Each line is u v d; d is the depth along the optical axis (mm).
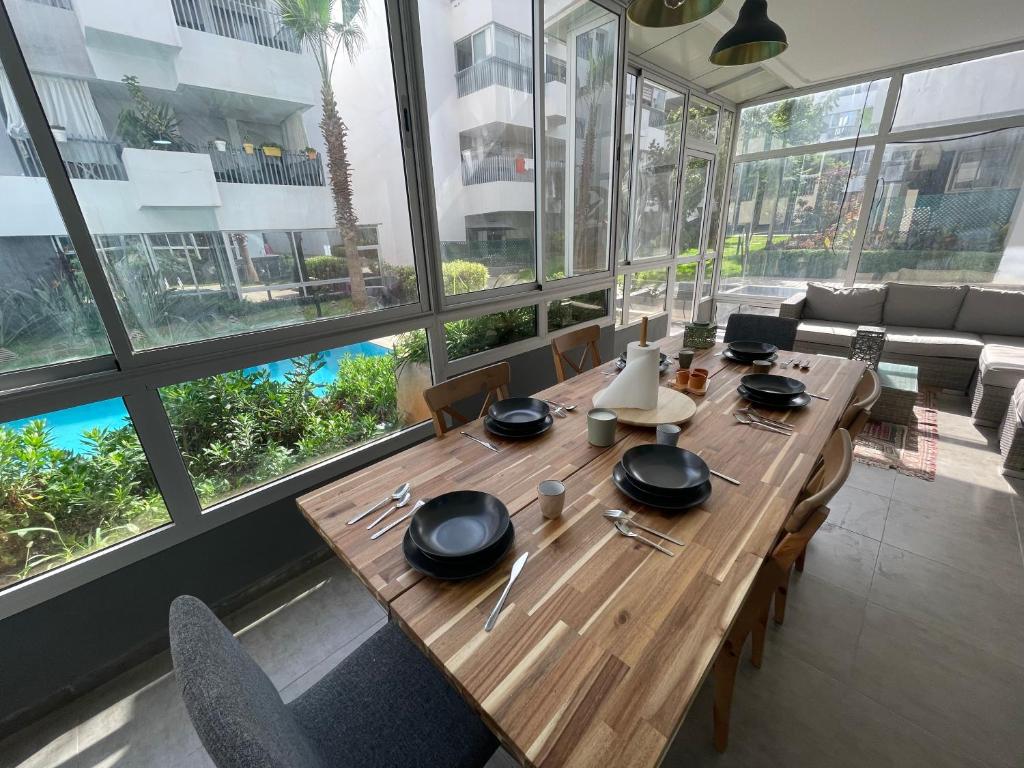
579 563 857
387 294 2062
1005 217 3594
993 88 3469
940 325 3662
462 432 1452
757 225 5008
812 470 1200
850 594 1611
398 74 1869
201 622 626
